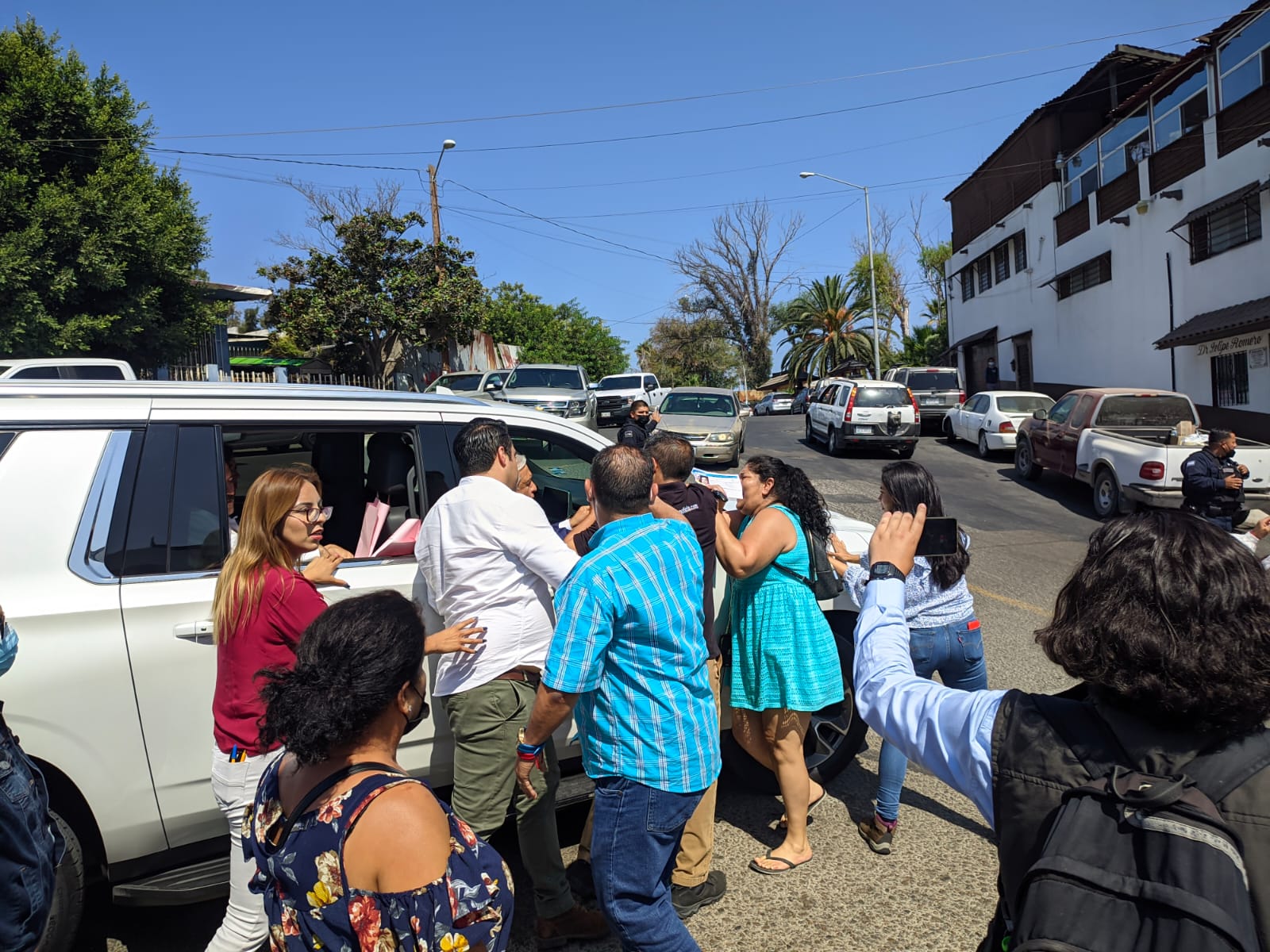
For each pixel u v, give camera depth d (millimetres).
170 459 2914
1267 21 16344
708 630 3652
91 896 3412
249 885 1632
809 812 4020
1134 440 12031
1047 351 26312
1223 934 922
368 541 3471
